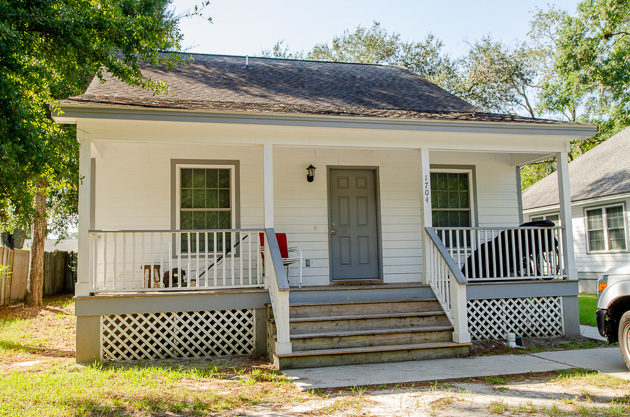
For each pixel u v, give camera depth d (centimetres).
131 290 731
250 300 763
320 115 781
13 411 449
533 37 2798
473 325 838
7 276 1455
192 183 962
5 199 616
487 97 2791
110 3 691
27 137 561
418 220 1051
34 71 639
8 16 577
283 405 481
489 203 1084
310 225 999
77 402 480
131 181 930
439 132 847
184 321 751
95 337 715
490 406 464
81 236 719
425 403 479
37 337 945
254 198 974
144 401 487
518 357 710
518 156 1070
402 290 806
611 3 2105
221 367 665
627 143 1748
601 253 1564
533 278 882
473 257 856
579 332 875
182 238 944
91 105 699
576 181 1783
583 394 507
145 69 1107
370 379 582
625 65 2139
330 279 995
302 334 695
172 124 756
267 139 796
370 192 1041
